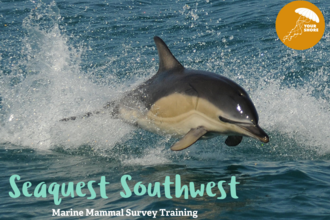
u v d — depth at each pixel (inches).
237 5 2245.3
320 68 1371.8
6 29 1861.5
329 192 607.2
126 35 1830.7
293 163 764.0
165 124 775.1
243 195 601.6
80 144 900.0
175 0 2438.5
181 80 749.9
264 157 812.6
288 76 1321.4
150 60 1525.6
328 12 1943.9
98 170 738.2
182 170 732.7
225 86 696.4
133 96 843.4
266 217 527.8
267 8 2116.1
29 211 565.0
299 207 555.8
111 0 2421.3
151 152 850.1
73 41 1748.3
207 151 853.2
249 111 666.2
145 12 2171.5
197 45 1664.6
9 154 831.7
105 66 1461.6
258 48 1589.6
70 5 2284.7
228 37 1736.0
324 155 824.3
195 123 721.0
